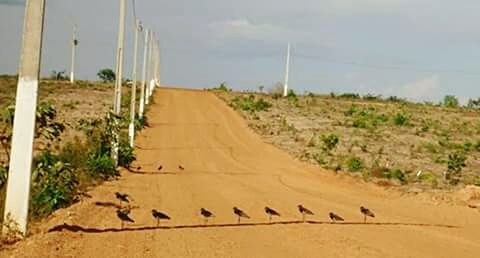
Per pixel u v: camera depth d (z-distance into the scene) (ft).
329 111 255.29
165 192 79.20
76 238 46.70
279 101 286.05
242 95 304.71
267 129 195.62
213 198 76.18
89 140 101.14
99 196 68.74
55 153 89.61
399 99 343.46
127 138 133.39
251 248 48.08
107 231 50.83
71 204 60.59
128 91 275.59
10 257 38.99
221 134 183.73
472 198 87.30
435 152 151.33
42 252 40.78
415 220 68.28
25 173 44.50
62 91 256.52
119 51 104.32
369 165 122.93
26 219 44.68
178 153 140.05
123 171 99.45
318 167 120.57
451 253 51.65
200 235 52.03
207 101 273.54
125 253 43.60
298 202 76.33
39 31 44.21
